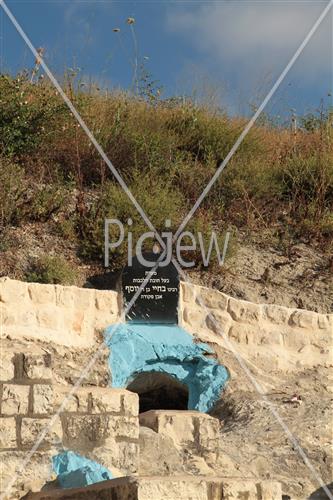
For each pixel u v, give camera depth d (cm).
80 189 1706
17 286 1312
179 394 1448
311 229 1783
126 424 1155
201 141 1920
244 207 1800
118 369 1354
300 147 2042
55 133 1780
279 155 1988
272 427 1311
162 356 1391
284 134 2102
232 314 1462
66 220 1630
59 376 1288
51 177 1734
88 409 1147
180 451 1196
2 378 1102
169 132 1916
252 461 1248
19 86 1767
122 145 1836
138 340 1382
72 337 1338
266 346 1463
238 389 1405
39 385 1113
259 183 1836
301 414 1340
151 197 1684
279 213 1828
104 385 1323
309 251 1745
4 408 1094
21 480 1082
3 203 1596
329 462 1270
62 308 1342
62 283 1498
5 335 1268
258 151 1956
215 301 1461
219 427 1322
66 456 1111
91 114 1859
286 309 1492
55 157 1794
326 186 1873
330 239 1777
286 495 1212
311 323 1494
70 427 1135
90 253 1576
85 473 1078
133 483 981
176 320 1427
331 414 1335
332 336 1499
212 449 1210
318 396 1402
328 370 1467
